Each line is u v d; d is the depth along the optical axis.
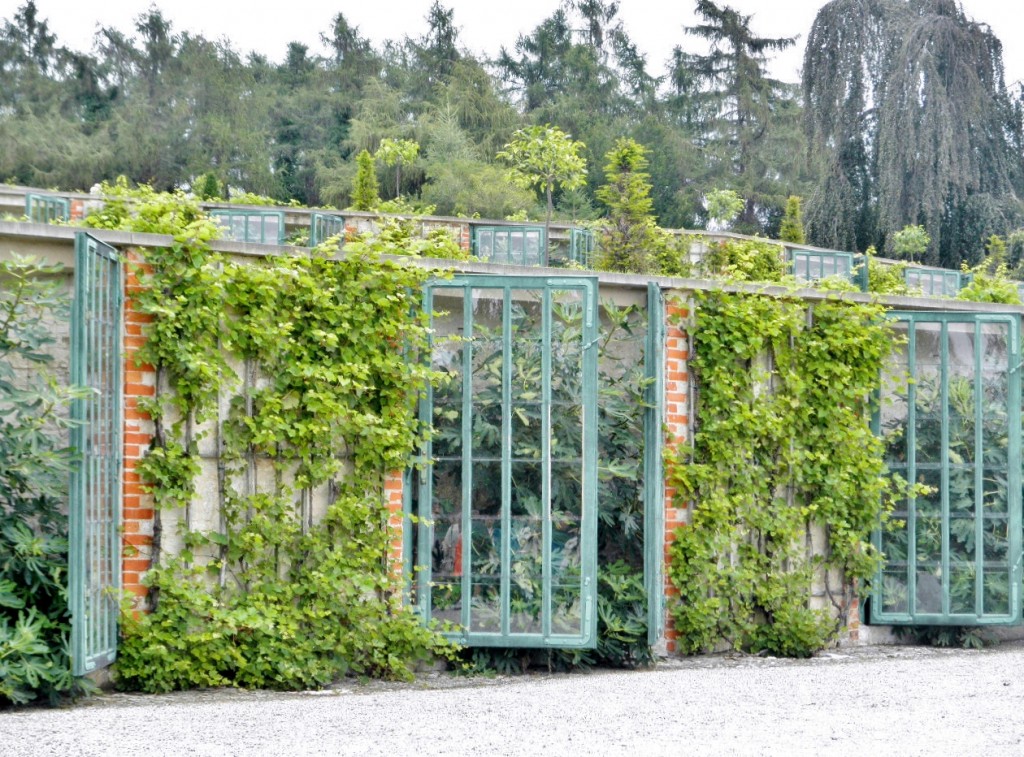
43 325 8.33
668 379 10.09
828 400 10.67
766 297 10.42
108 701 7.93
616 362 9.89
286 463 8.82
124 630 8.30
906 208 43.72
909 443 11.00
